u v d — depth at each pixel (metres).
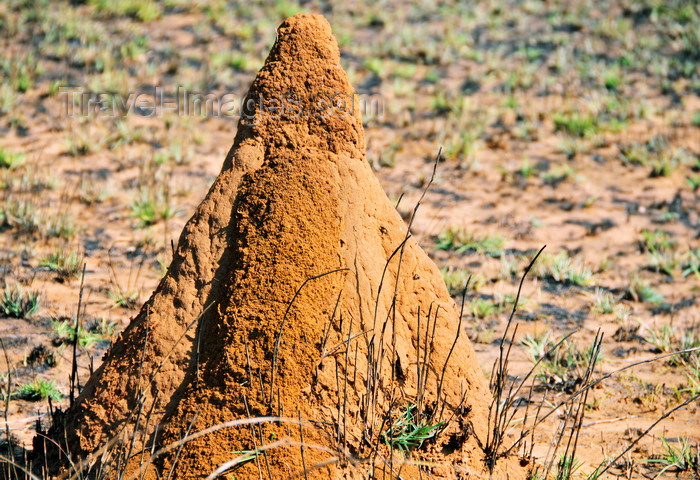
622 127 31.44
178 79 33.88
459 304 18.47
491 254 21.77
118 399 9.16
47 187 24.08
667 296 20.08
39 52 35.16
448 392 9.54
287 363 8.80
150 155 27.14
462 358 9.77
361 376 9.05
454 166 28.00
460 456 9.25
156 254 20.27
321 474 8.45
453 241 22.19
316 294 9.17
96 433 9.09
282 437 8.51
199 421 8.67
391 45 38.53
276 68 10.09
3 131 28.22
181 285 9.46
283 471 8.35
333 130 9.96
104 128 29.00
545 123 32.03
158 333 9.29
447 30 40.94
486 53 38.81
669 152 29.34
